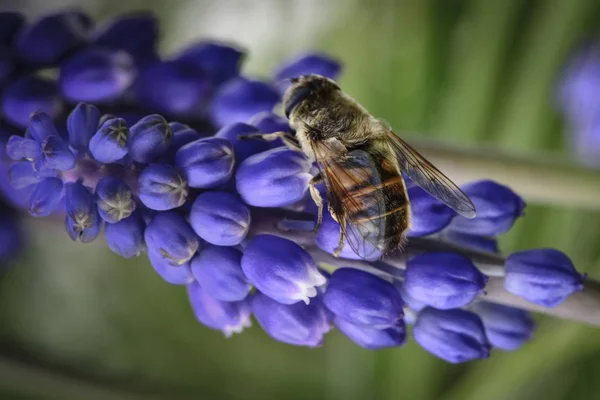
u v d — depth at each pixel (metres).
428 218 0.11
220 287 0.11
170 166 0.11
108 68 0.12
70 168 0.11
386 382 0.17
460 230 0.12
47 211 0.11
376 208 0.11
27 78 0.12
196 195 0.11
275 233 0.11
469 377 0.16
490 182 0.12
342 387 0.17
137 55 0.13
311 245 0.11
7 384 0.17
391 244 0.11
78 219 0.11
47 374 0.17
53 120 0.12
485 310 0.11
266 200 0.11
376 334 0.11
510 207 0.11
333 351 0.17
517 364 0.16
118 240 0.11
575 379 0.17
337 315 0.11
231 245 0.11
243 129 0.11
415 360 0.17
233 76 0.13
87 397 0.17
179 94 0.13
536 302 0.11
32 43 0.13
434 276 0.11
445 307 0.11
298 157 0.11
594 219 0.17
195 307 0.11
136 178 0.11
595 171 0.14
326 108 0.12
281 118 0.12
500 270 0.11
